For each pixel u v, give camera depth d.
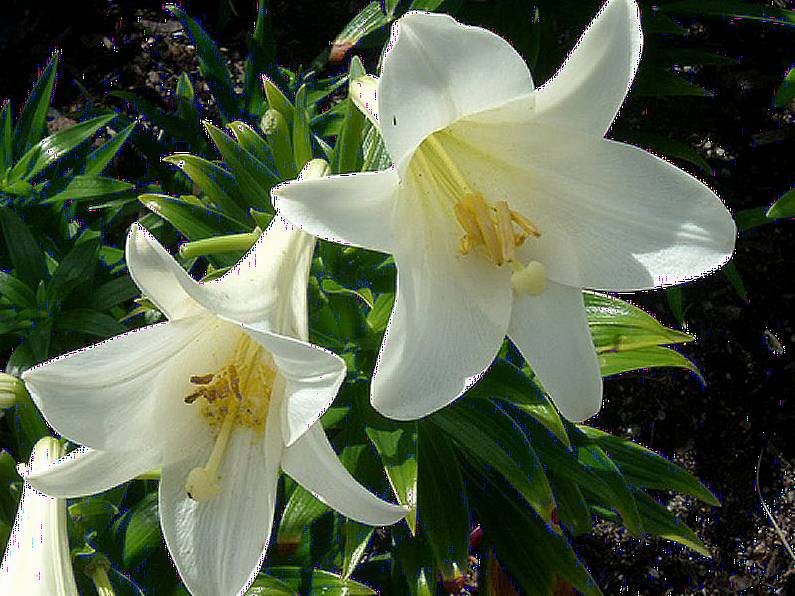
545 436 0.34
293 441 0.21
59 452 0.26
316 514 0.32
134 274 0.20
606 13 0.22
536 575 0.36
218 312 0.21
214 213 0.34
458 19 0.49
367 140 0.35
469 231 0.26
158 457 0.24
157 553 0.32
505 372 0.31
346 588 0.32
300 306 0.24
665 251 0.25
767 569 0.49
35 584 0.24
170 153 0.49
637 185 0.25
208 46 0.47
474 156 0.27
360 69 0.34
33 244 0.40
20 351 0.38
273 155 0.34
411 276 0.24
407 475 0.30
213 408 0.25
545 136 0.25
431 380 0.24
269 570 0.33
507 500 0.37
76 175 0.45
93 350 0.21
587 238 0.26
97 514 0.30
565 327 0.26
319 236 0.21
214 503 0.24
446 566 0.33
